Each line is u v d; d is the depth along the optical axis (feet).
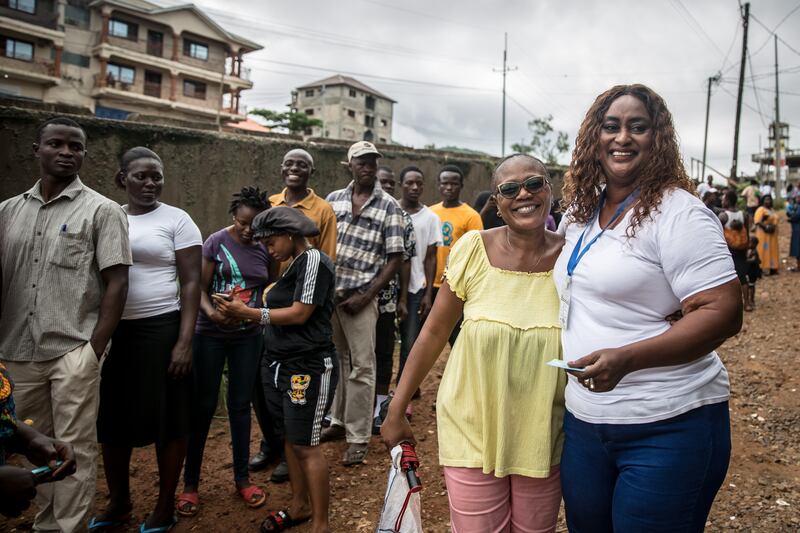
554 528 6.79
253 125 126.52
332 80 178.09
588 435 5.99
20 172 15.66
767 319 27.30
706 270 5.16
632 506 5.52
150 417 10.07
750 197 53.11
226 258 11.56
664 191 5.63
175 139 18.40
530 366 6.48
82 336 8.96
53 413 8.91
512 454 6.53
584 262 5.92
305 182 13.08
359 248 13.34
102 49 97.40
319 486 9.66
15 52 91.81
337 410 14.32
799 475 12.18
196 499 11.16
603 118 6.06
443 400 6.88
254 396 12.45
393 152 25.57
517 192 6.40
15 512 5.89
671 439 5.43
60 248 8.93
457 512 6.76
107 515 10.50
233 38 111.75
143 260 10.08
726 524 10.27
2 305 9.04
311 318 9.80
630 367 5.11
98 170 16.99
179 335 10.29
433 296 16.74
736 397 17.06
